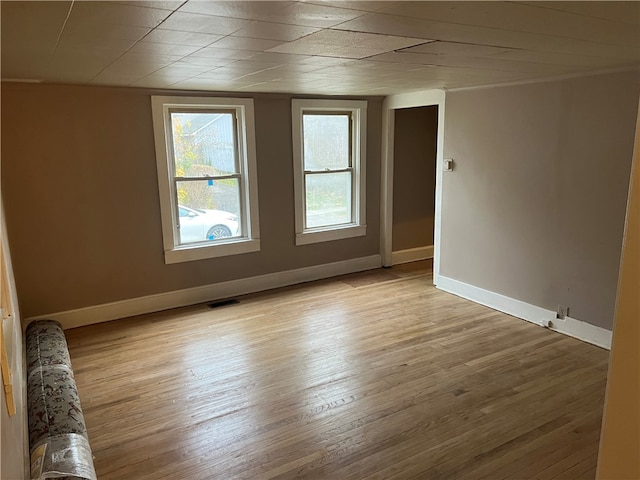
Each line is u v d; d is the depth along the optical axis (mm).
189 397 3105
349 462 2457
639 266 574
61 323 4301
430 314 4527
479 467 2404
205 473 2398
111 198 4391
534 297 4246
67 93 4055
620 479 632
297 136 5312
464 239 4906
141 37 2205
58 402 2551
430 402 3000
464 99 4656
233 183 5098
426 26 2090
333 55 2770
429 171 6527
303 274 5660
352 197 5969
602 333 3727
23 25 1943
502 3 1756
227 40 2297
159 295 4762
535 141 4039
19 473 1477
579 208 3766
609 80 3438
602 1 1735
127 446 2617
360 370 3436
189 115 4727
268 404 3008
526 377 3293
